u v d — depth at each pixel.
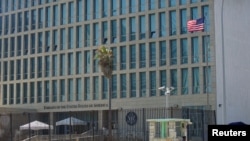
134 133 46.50
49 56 74.94
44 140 48.19
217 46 59.25
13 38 79.06
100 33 70.50
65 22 74.06
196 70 62.00
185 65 62.78
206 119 46.22
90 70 70.81
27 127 47.31
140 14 67.31
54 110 73.00
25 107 75.75
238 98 58.22
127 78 67.25
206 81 60.16
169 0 65.31
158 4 66.12
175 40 64.19
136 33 67.38
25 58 77.31
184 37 63.31
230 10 59.81
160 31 65.56
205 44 61.53
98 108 69.06
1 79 79.38
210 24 61.34
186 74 62.72
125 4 69.00
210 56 60.66
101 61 48.81
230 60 58.50
